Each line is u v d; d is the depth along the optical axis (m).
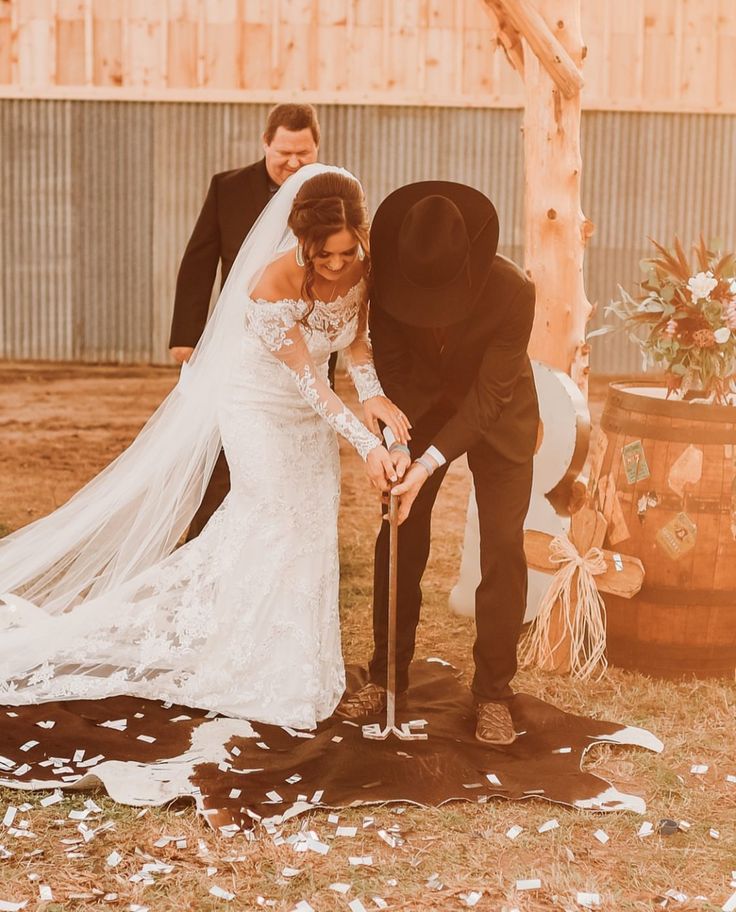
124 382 9.69
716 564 3.97
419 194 3.19
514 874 2.68
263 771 3.18
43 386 9.45
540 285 4.73
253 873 2.66
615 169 10.11
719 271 4.11
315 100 9.91
